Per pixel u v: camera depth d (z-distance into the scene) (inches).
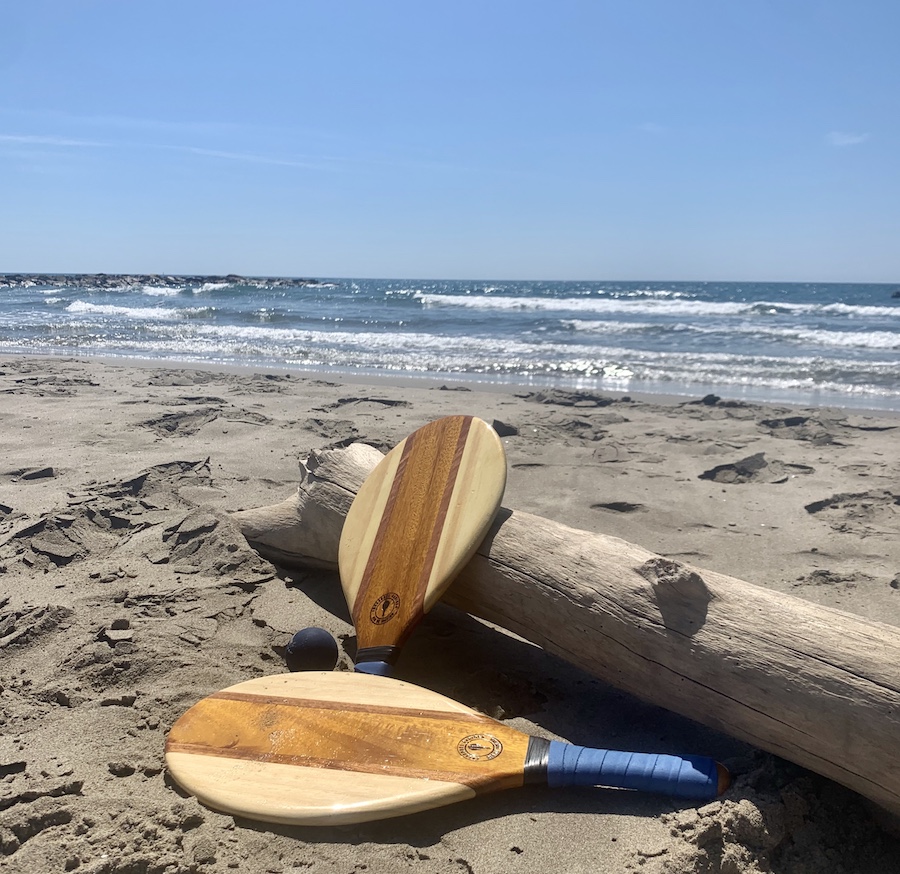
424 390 115.5
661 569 31.3
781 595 30.5
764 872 25.5
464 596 36.9
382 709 30.6
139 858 24.2
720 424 90.4
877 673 26.5
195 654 36.0
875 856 26.5
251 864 24.7
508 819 26.8
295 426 84.2
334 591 43.6
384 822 26.6
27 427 80.3
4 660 35.8
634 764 27.7
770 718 27.8
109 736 30.4
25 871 23.7
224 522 48.8
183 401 99.0
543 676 36.7
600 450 76.9
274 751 28.7
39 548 46.7
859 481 66.1
